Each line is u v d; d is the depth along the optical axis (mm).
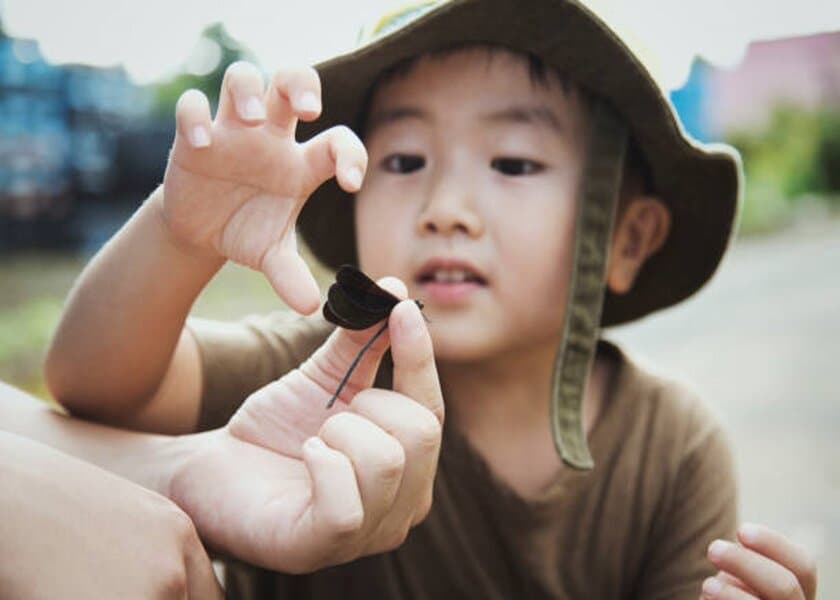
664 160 456
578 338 411
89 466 290
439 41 413
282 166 301
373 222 427
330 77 423
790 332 1734
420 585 440
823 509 880
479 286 414
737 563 352
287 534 286
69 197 2471
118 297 353
